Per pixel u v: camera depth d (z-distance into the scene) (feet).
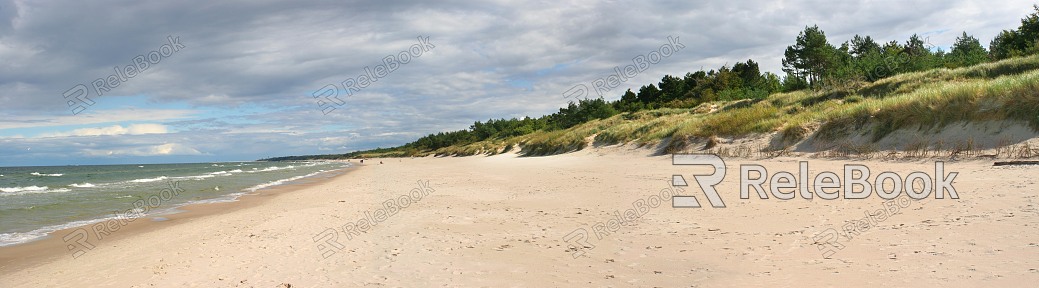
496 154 212.23
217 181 102.42
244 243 29.43
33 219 44.75
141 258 26.99
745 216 29.99
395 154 510.17
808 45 200.23
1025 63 90.12
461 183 65.67
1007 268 16.39
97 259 27.63
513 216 34.78
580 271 20.20
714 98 210.38
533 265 21.44
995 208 26.08
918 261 18.19
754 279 17.72
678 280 18.28
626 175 61.93
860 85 111.55
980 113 57.88
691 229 27.20
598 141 135.44
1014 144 50.65
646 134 119.85
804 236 23.81
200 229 36.47
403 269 21.62
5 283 23.31
